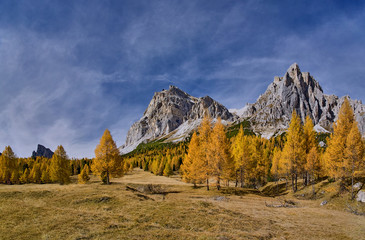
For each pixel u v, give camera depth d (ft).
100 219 52.70
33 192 78.95
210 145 118.21
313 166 119.75
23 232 43.34
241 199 98.94
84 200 69.92
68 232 43.65
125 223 50.88
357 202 89.15
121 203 68.44
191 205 70.95
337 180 115.96
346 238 49.47
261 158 164.55
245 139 158.51
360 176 107.96
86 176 191.72
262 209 77.36
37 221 49.73
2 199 69.92
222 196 101.65
